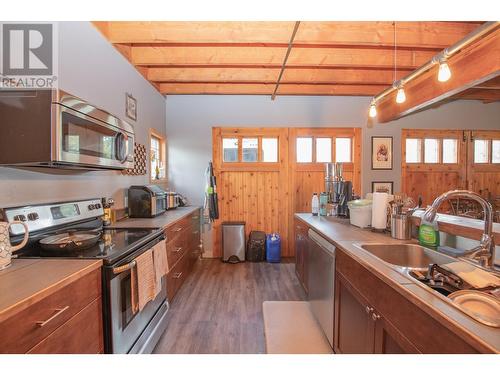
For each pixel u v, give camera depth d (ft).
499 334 2.34
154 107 12.12
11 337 2.77
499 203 14.17
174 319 7.74
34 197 5.30
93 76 7.30
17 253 4.61
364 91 13.06
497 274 3.68
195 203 13.98
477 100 14.19
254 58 9.65
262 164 14.05
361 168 14.12
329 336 6.25
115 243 5.44
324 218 9.32
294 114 14.02
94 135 5.52
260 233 13.57
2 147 4.40
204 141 13.93
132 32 8.11
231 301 8.89
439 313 2.70
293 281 10.64
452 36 8.19
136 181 10.15
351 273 5.08
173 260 8.63
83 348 3.93
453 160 14.46
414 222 6.14
